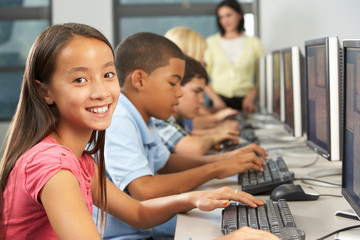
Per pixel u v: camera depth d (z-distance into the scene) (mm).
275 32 4836
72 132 959
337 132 1424
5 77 5258
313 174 1606
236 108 4512
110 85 941
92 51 909
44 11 5211
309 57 1768
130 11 5238
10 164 902
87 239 811
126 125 1468
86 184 983
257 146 1819
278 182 1416
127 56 1530
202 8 5215
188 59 2414
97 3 5086
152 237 1555
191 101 2406
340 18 2814
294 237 962
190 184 1449
